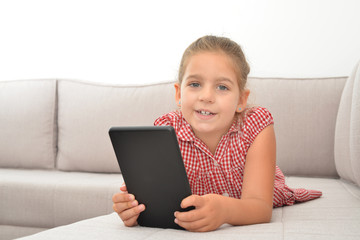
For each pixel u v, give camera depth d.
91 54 2.68
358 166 1.18
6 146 2.25
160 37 2.56
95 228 0.82
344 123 1.51
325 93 1.87
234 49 1.06
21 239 0.72
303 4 2.30
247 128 1.09
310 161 1.84
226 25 2.43
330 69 2.26
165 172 0.80
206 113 1.00
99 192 1.60
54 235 0.74
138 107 2.06
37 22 2.79
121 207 0.85
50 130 2.23
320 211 1.01
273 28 2.34
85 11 2.70
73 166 2.14
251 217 0.87
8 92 2.33
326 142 1.83
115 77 2.63
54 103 2.26
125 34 2.62
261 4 2.36
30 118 2.25
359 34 2.22
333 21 2.26
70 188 1.63
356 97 1.24
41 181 1.70
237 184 1.14
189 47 1.08
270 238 0.68
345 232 0.72
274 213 1.06
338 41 2.25
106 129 2.08
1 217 1.71
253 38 2.38
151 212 0.85
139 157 0.82
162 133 0.77
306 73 2.29
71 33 2.72
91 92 2.18
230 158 1.11
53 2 2.76
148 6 2.58
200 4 2.48
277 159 1.87
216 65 0.99
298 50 2.31
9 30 2.84
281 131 1.87
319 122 1.85
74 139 2.13
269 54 2.35
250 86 1.94
